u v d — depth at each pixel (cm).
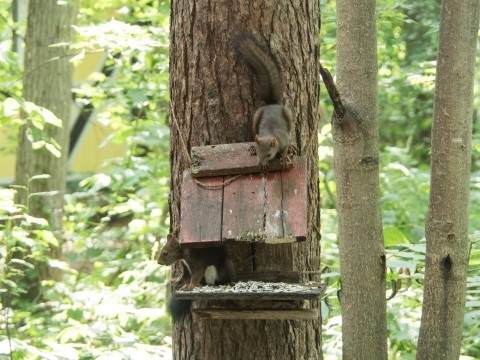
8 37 2141
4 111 1202
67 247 1995
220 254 724
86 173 2742
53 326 1300
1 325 1230
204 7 746
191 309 751
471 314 841
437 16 2008
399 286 905
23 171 1819
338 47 819
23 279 1669
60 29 1817
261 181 711
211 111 747
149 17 1627
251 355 732
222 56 744
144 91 1466
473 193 1656
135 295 1224
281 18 746
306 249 755
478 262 899
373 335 803
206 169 726
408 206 1568
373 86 809
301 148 758
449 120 757
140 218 1642
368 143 805
